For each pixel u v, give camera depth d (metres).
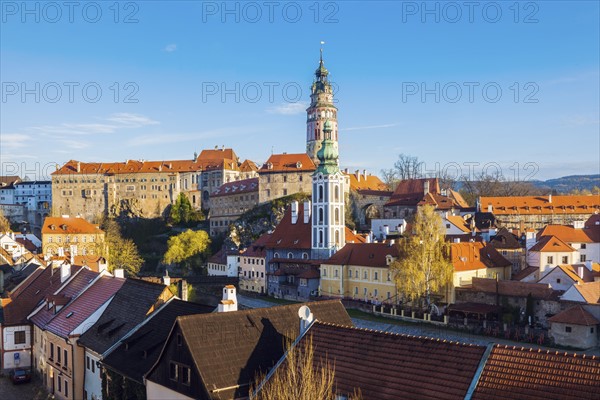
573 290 88.12
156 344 47.62
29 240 188.12
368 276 125.50
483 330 91.19
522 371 27.64
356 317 108.88
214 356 37.00
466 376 29.02
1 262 125.88
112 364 49.28
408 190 199.88
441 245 107.62
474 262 110.62
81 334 58.09
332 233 147.62
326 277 135.50
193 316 38.56
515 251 128.25
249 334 39.12
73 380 57.81
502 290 99.00
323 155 149.50
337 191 148.38
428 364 30.92
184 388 37.66
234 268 172.75
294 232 160.12
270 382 35.09
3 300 75.31
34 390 65.94
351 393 31.58
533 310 93.75
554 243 115.75
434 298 106.56
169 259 198.50
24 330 73.31
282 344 39.09
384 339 34.12
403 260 108.06
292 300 144.62
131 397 46.25
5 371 72.06
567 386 25.89
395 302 117.81
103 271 68.12
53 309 67.94
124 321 54.41
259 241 168.25
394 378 31.27
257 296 155.12
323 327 37.75
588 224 137.88
